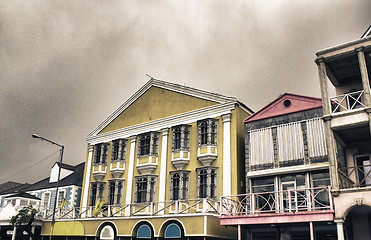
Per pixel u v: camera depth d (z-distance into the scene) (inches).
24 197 1302.9
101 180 1196.5
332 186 642.8
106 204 1138.7
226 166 932.6
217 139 975.6
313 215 655.8
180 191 976.3
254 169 848.9
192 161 997.8
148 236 912.9
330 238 733.9
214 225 841.5
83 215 1177.4
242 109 1004.6
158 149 1085.8
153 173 1074.1
